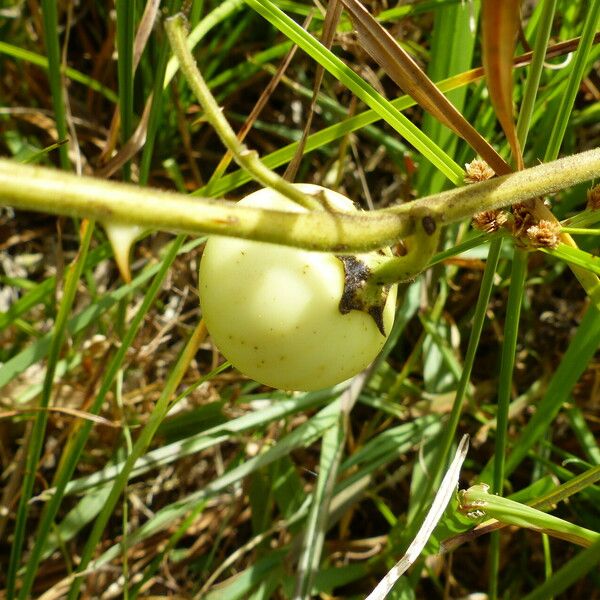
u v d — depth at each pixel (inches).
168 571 6.4
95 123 7.6
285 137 7.8
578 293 7.0
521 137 3.7
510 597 6.4
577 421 6.0
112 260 7.1
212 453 6.8
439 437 6.4
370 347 3.3
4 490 6.2
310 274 3.1
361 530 6.9
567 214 6.5
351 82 4.0
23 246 7.6
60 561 6.5
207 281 3.2
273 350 3.2
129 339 4.9
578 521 6.4
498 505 4.0
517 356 7.0
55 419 6.2
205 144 7.7
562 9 6.0
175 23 2.8
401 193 6.9
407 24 6.6
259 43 7.4
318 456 6.9
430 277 6.6
